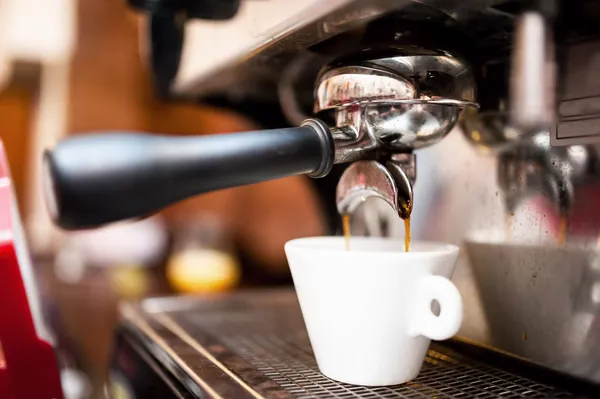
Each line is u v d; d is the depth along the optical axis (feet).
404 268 1.01
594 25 1.01
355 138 1.03
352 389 1.04
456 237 1.28
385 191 1.07
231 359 1.18
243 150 0.92
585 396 1.04
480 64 1.14
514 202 1.17
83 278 2.96
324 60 1.29
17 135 3.60
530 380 1.11
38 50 2.99
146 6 1.41
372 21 1.06
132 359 1.34
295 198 3.72
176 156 0.88
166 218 3.89
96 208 0.84
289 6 1.11
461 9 0.99
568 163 1.08
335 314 1.05
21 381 1.15
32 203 3.55
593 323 1.05
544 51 0.92
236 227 3.97
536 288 1.13
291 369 1.13
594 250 1.05
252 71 1.41
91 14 3.43
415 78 1.01
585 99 1.04
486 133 1.20
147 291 2.87
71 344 2.10
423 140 1.06
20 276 1.13
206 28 1.47
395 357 1.05
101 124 3.58
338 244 1.24
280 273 3.42
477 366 1.18
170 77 1.68
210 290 2.92
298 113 1.68
